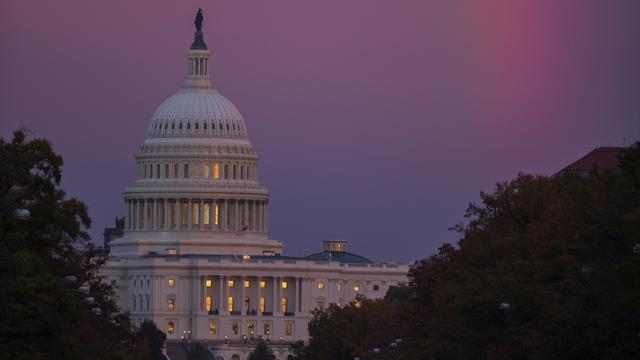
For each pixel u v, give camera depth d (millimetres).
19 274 173750
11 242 178875
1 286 170375
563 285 183875
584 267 174375
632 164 182500
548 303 182500
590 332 169250
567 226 190500
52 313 172375
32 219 181875
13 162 184125
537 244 197625
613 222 174375
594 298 171875
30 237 183250
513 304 192750
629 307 165875
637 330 168125
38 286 171750
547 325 176875
